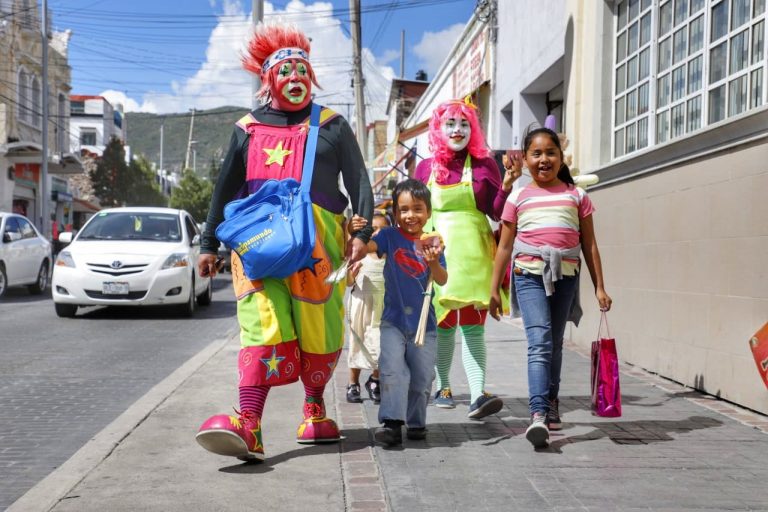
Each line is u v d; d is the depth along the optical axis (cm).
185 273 1138
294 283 404
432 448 428
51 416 536
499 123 1436
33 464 423
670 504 334
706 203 555
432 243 426
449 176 515
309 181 409
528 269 440
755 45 534
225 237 392
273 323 398
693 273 577
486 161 517
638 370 673
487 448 427
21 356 797
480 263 503
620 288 729
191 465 394
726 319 530
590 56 840
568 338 895
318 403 439
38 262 1594
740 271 509
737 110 559
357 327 563
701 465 392
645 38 740
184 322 1112
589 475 376
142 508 329
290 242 380
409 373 439
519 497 343
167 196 8300
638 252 684
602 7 822
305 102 426
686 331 591
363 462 400
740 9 557
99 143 6456
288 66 420
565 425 480
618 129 806
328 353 422
